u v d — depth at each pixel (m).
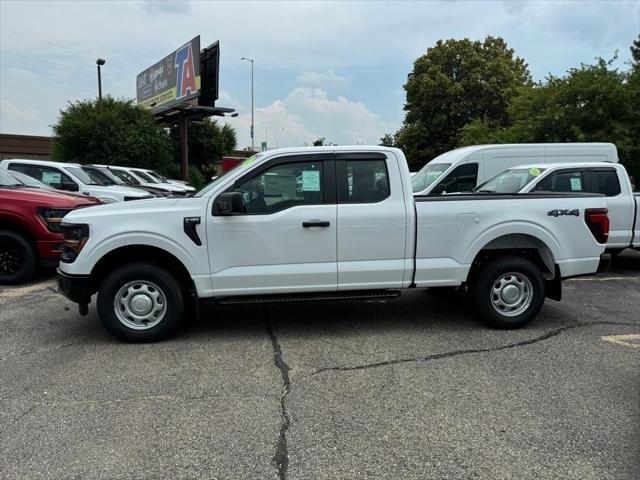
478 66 32.12
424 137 33.09
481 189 9.63
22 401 3.87
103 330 5.60
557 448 3.21
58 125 25.16
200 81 27.06
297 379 4.28
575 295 7.29
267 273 5.15
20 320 5.96
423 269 5.38
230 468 3.02
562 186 8.59
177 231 5.02
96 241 4.96
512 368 4.50
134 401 3.87
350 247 5.24
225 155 40.00
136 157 25.45
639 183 15.62
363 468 3.02
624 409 3.72
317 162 5.24
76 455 3.15
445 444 3.26
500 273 5.52
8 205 7.46
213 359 4.73
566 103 16.17
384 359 4.73
